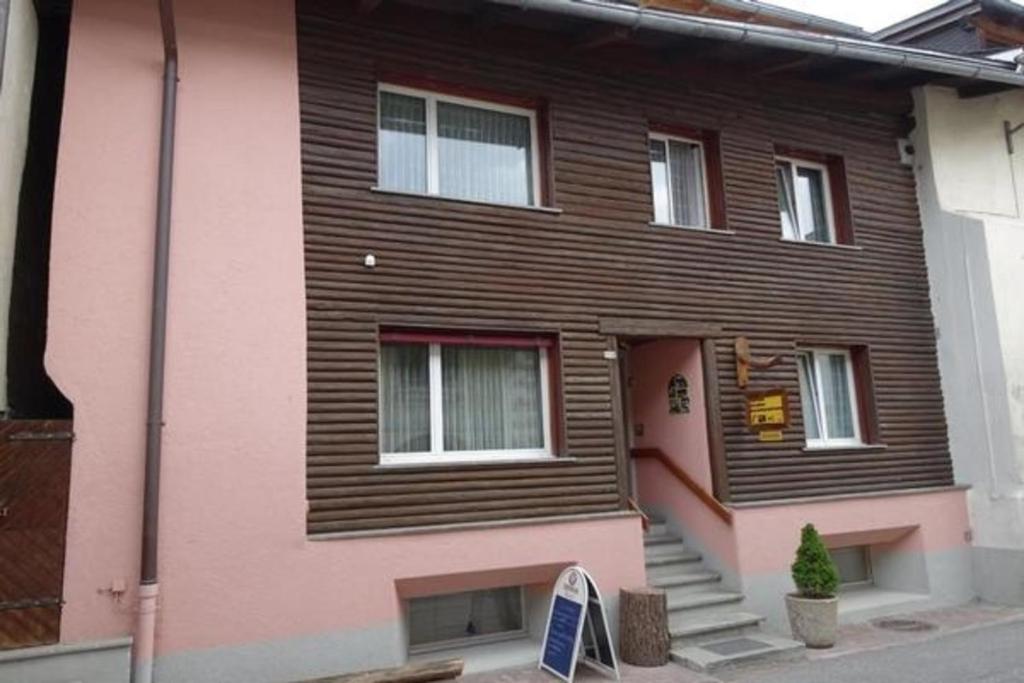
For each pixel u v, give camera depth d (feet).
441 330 24.47
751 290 30.19
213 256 21.33
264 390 21.30
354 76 24.23
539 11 24.26
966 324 33.78
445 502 23.15
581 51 27.81
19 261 21.83
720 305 29.37
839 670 22.76
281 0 23.49
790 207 33.24
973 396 33.37
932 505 32.40
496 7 24.86
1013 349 32.83
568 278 26.45
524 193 27.48
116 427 19.57
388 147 25.38
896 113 35.86
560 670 22.15
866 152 34.60
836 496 30.14
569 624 22.44
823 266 32.19
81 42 20.86
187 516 19.89
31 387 21.77
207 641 19.62
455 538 22.89
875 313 33.19
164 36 20.84
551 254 26.30
